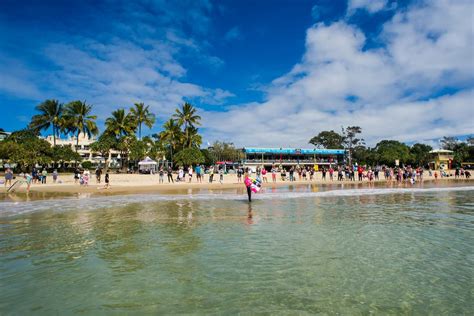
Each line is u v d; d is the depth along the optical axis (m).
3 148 47.47
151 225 10.83
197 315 4.42
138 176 39.22
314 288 5.33
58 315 4.44
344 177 47.06
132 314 4.45
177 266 6.48
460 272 6.08
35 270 6.27
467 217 12.39
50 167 64.00
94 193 23.86
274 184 34.19
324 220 11.74
